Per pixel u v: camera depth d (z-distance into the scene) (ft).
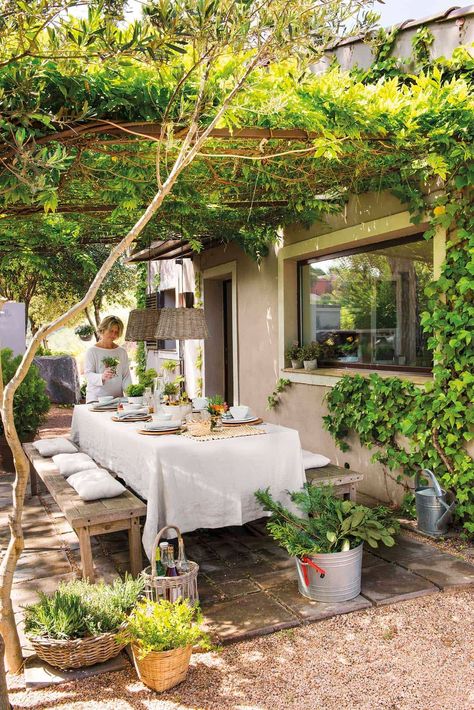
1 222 17.93
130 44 6.72
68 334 86.94
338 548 10.74
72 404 44.42
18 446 7.80
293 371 21.22
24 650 9.26
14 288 45.83
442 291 14.33
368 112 11.30
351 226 17.70
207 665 8.73
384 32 15.23
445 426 14.21
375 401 16.43
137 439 12.64
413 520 15.02
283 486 13.03
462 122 12.09
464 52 13.33
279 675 8.42
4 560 8.47
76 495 12.42
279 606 10.43
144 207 17.53
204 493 12.14
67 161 11.68
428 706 7.66
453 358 13.96
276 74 10.09
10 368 22.70
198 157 12.52
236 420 14.21
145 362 42.63
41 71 8.35
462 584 11.15
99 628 8.75
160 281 38.14
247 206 17.61
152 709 7.73
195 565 10.13
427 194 14.70
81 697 8.03
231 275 27.55
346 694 7.95
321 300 20.89
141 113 9.73
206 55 6.70
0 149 9.01
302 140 11.38
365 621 9.93
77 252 25.20
